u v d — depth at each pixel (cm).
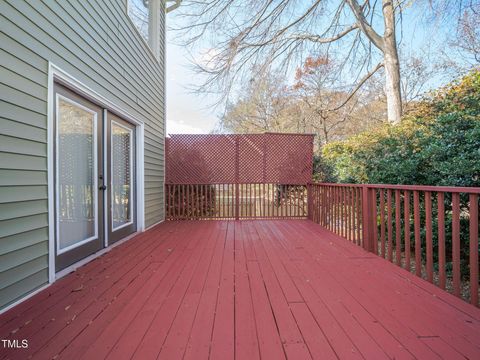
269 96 1259
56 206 259
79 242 301
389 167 417
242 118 1444
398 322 173
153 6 567
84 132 315
